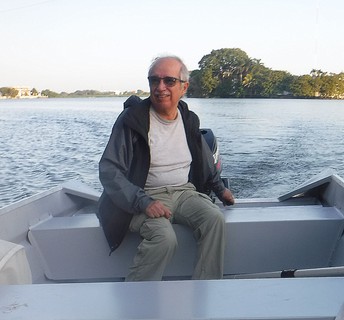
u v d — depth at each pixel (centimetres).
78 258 243
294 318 90
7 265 116
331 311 91
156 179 235
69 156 1506
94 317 92
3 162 1411
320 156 1420
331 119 2742
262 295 99
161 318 91
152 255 208
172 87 225
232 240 239
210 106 3606
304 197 319
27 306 97
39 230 242
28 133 2223
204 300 97
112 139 228
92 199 309
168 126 235
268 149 1568
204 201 233
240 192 930
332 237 239
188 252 238
